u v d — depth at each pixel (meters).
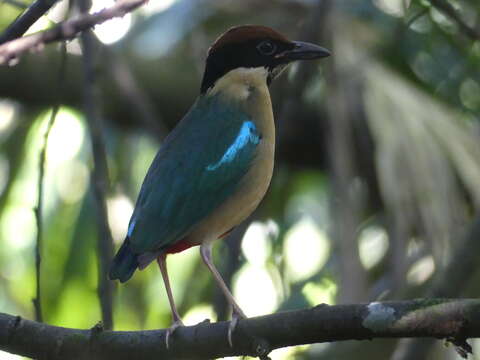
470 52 12.16
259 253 12.91
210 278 12.92
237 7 13.33
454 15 10.47
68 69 13.48
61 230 13.00
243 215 9.69
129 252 9.03
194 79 14.16
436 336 6.96
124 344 7.81
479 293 10.92
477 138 11.77
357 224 10.95
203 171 9.42
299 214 13.70
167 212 9.21
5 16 12.63
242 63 10.16
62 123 13.52
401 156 11.09
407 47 12.39
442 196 10.77
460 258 10.05
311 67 12.24
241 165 9.55
